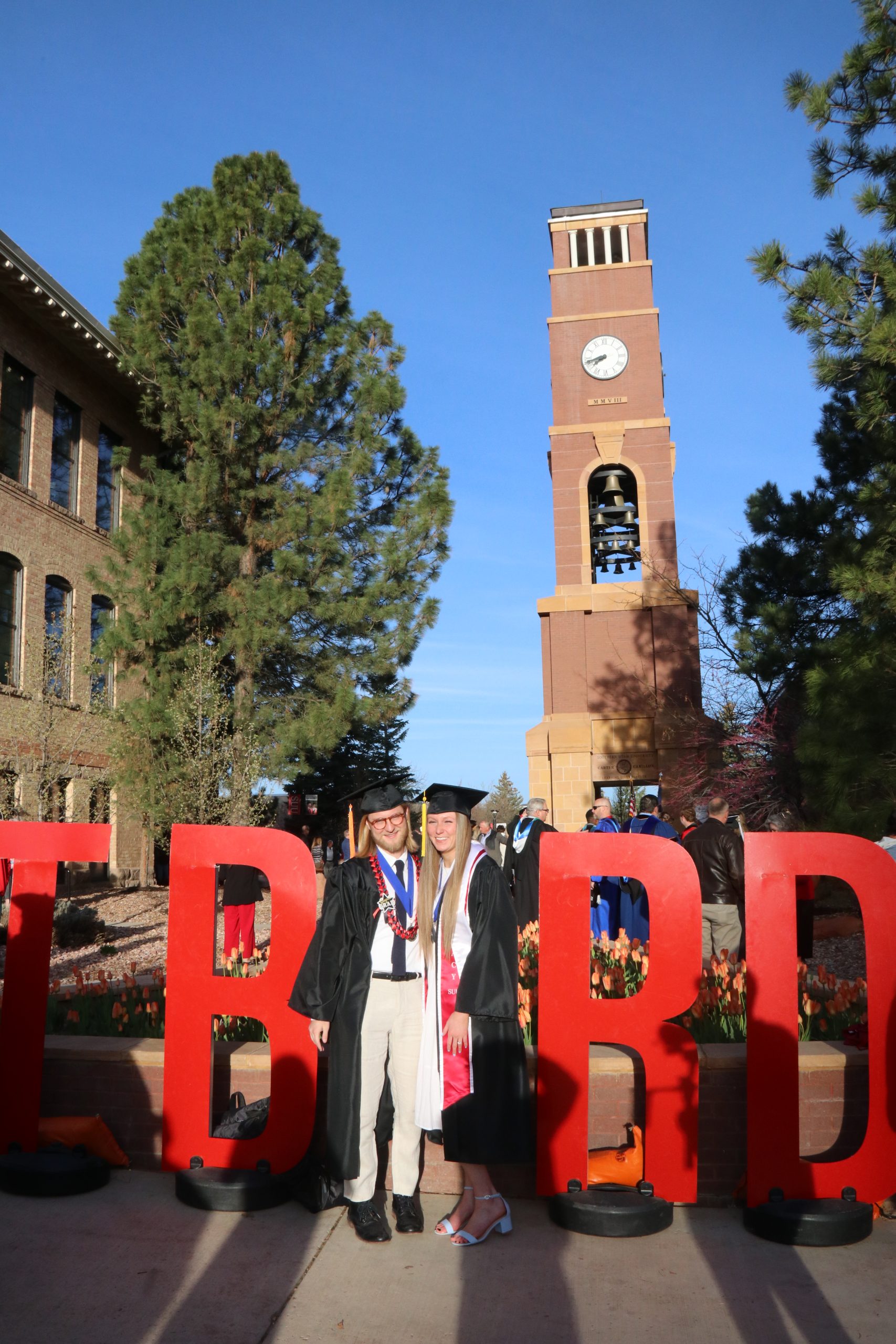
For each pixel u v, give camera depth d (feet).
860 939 41.88
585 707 79.10
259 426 66.28
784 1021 14.70
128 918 57.31
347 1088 14.20
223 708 62.90
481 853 14.52
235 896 35.86
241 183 71.82
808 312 35.68
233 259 68.23
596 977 20.24
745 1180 15.10
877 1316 11.79
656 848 14.98
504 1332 11.40
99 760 69.62
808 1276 12.82
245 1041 18.29
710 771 71.56
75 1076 16.99
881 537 37.24
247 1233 14.05
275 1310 11.86
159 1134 16.71
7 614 62.80
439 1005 14.10
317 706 65.87
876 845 14.87
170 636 64.59
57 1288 12.32
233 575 67.15
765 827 61.62
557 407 83.92
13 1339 11.09
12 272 60.85
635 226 88.07
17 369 65.36
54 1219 14.43
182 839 16.12
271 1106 15.49
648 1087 14.79
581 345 84.48
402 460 72.02
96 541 73.05
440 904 14.33
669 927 14.89
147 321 67.67
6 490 62.44
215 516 68.08
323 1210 14.88
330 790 106.73
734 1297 12.25
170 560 64.64
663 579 79.36
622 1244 13.78
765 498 64.90
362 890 14.65
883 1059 14.67
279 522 65.98
